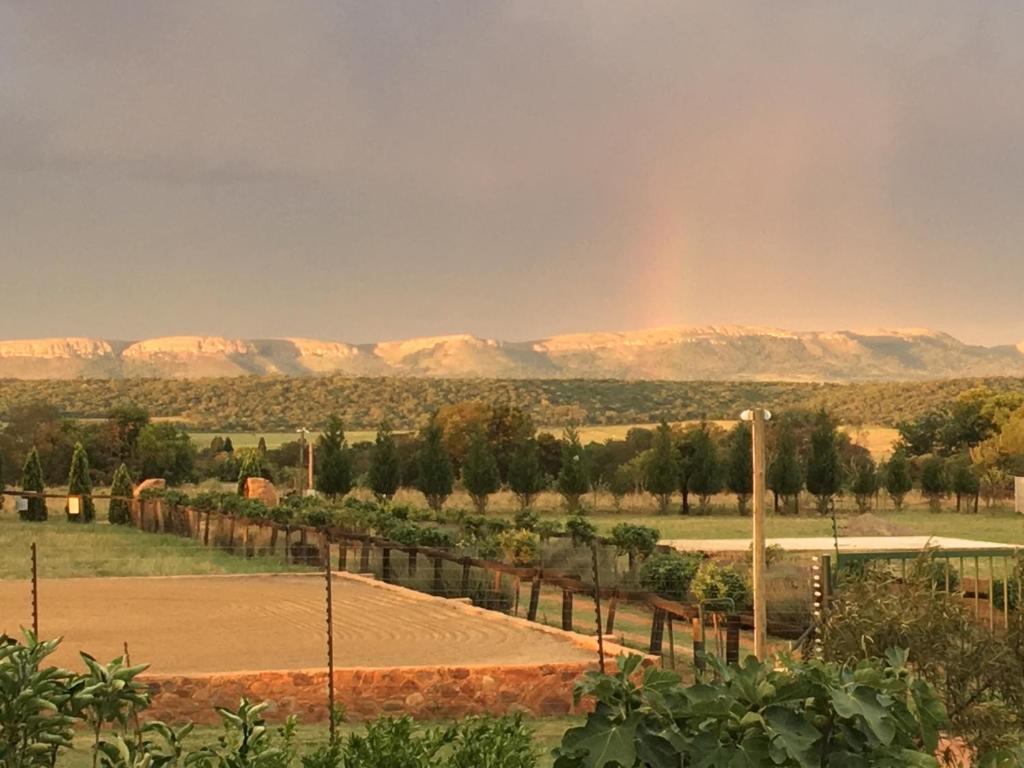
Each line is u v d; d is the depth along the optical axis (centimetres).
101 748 567
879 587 1079
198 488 7588
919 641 1025
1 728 537
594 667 1470
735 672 527
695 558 2356
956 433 9862
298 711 1390
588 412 18550
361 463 8362
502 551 2733
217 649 1761
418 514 3784
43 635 1903
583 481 6234
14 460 8306
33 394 18675
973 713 996
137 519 4738
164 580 2764
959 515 6178
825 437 6312
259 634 1916
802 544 2383
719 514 6372
